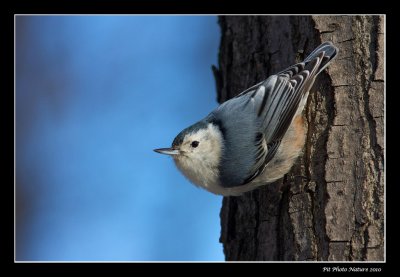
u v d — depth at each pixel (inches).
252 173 359.9
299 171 334.0
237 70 414.9
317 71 334.3
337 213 299.9
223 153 363.9
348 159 309.7
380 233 288.0
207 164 368.5
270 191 358.0
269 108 356.5
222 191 374.9
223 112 372.2
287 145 346.3
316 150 329.1
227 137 363.9
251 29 410.3
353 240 291.1
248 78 401.1
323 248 298.4
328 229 298.4
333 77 331.0
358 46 330.6
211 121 374.0
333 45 337.4
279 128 351.3
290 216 320.5
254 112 360.5
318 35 347.9
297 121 344.5
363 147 309.0
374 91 316.8
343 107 322.7
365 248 287.4
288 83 349.1
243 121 361.7
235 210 379.9
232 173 362.6
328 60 331.6
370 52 326.0
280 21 386.6
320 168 320.8
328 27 345.4
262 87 360.2
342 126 319.0
